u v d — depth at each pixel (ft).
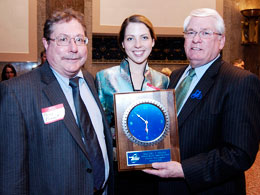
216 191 4.79
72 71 4.57
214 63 5.01
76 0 15.02
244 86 4.40
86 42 4.73
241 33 18.51
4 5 15.16
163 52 18.94
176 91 5.44
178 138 4.75
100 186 4.66
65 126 4.29
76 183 4.28
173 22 16.88
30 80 4.34
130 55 5.74
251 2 17.74
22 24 15.38
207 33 4.96
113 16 16.38
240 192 4.90
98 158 4.64
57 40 4.47
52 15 4.59
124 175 6.31
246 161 4.25
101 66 18.47
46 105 4.28
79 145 4.29
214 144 4.69
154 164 4.61
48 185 4.20
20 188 3.97
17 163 3.98
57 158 4.21
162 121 4.78
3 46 15.29
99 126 5.04
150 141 4.71
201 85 4.89
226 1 18.16
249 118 4.29
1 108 4.02
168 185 5.06
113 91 5.79
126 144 4.73
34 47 15.57
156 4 16.69
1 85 4.17
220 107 4.58
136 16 5.70
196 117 4.73
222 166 4.32
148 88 5.82
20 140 4.02
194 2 16.98
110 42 18.39
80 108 4.63
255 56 18.75
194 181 4.46
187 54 5.26
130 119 4.76
